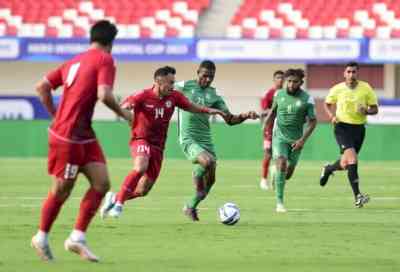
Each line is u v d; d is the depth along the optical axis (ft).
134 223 95.76
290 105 108.47
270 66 254.27
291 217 103.09
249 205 118.01
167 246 78.38
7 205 114.93
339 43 232.53
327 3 257.14
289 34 253.03
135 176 90.79
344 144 119.34
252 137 219.00
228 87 256.11
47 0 267.39
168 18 259.80
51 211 66.95
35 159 215.10
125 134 221.25
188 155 97.60
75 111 65.16
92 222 96.32
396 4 254.68
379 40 230.48
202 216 103.86
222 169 185.57
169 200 124.47
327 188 145.89
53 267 65.67
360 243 80.74
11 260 69.10
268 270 65.36
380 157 213.87
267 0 260.01
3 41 244.42
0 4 266.77
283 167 109.19
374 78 252.62
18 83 262.47
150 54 240.32
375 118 222.89
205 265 67.51
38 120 223.71
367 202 118.11
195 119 98.02
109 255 72.64
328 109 122.42
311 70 253.85
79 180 159.63
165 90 90.84
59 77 67.26
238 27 254.88
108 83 64.34
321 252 74.95
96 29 66.13
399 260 70.38
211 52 237.66
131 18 261.03
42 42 244.42
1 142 224.53
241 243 80.59
